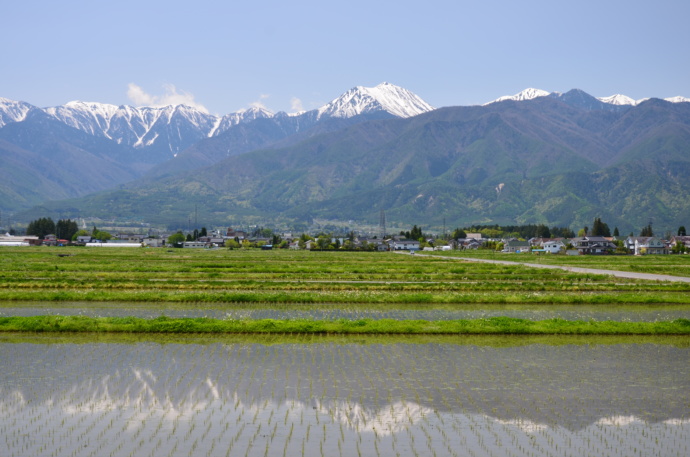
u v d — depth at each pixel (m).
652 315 56.06
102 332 44.38
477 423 26.27
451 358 37.50
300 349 39.47
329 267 109.31
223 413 27.12
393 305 60.84
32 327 44.59
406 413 27.36
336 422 26.17
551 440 24.56
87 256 147.25
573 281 86.44
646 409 28.31
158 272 92.56
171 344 40.69
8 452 22.86
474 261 145.50
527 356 38.38
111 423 25.86
